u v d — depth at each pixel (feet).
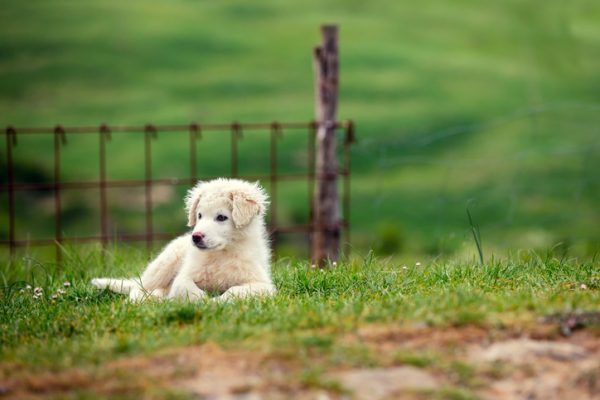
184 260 27.07
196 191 26.76
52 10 212.02
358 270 27.40
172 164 137.80
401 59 186.19
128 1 222.69
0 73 175.32
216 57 189.26
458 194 124.77
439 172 133.18
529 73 175.73
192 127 35.40
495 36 196.95
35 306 25.02
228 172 135.13
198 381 17.42
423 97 164.76
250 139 147.13
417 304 21.07
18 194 124.57
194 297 24.66
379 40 197.26
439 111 157.48
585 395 17.34
